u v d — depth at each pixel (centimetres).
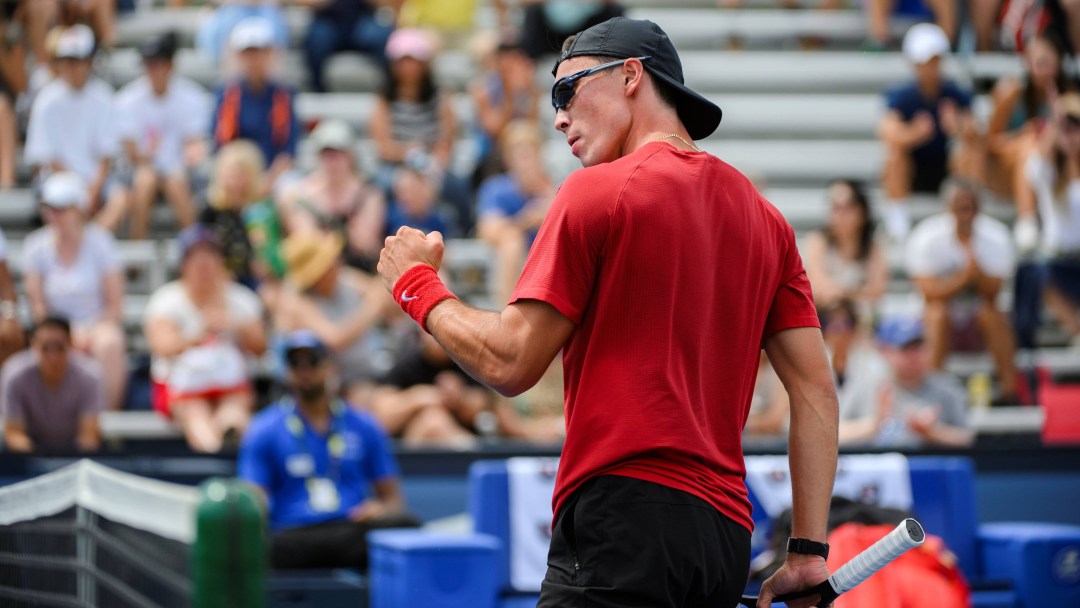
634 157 692
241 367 2072
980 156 2812
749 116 3177
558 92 739
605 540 666
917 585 1195
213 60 3080
